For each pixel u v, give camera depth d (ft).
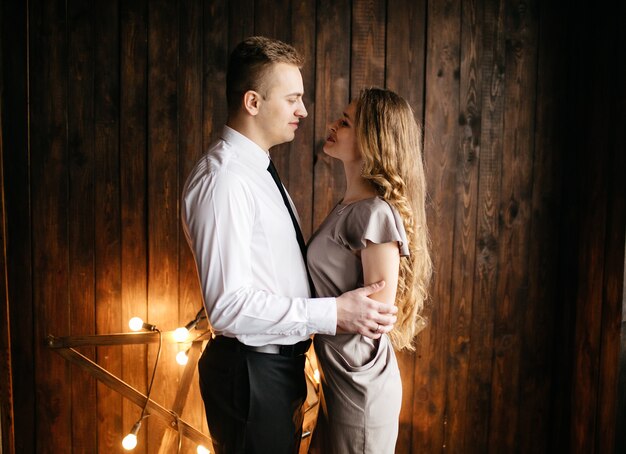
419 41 7.83
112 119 7.38
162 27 7.35
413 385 8.30
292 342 5.54
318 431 6.08
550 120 8.20
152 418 7.82
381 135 5.52
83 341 7.12
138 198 7.52
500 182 8.18
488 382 8.46
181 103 7.45
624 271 7.31
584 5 7.91
